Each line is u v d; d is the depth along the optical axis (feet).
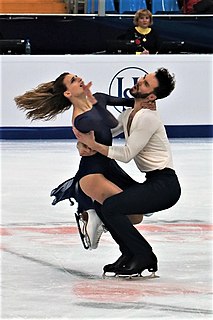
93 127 27.89
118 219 27.66
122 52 73.67
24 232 35.88
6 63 69.62
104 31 75.25
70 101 28.45
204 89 71.46
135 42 73.41
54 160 57.82
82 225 28.78
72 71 70.33
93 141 27.45
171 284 27.35
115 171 28.76
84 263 30.35
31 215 39.75
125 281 27.81
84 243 28.94
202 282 27.63
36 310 24.07
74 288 26.78
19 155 60.39
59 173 52.08
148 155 28.25
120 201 27.53
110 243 33.88
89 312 23.86
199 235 35.50
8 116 70.03
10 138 70.23
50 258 31.12
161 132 28.27
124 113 28.78
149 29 73.72
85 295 25.86
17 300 25.23
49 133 70.64
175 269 29.45
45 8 79.51
